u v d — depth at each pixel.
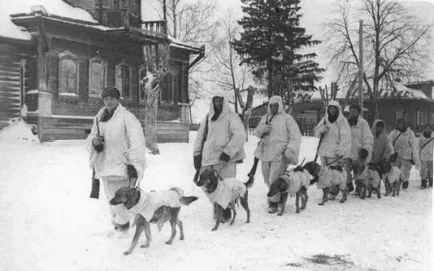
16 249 6.00
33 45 18.75
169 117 25.20
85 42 20.64
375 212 9.15
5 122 18.25
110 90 6.87
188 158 16.02
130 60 23.11
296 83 26.28
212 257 6.04
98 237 6.73
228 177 8.35
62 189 9.52
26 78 19.11
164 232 7.21
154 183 11.35
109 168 6.80
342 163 10.30
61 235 6.74
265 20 24.72
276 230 7.50
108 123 6.82
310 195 11.27
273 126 9.37
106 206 8.51
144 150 6.88
